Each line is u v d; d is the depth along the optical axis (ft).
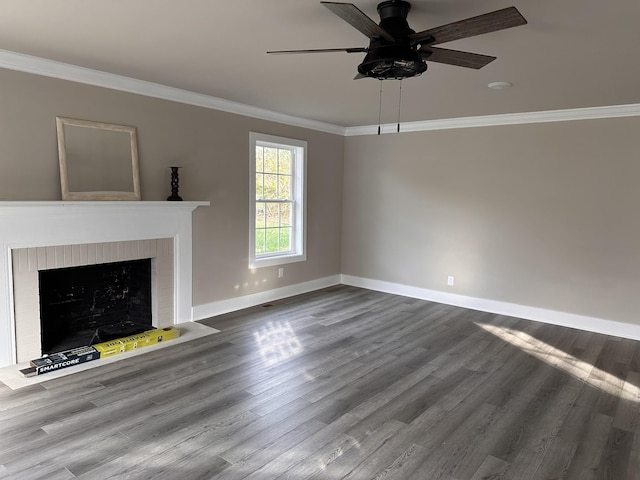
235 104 16.22
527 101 14.71
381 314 17.47
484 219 18.21
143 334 13.66
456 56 8.04
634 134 14.90
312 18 8.34
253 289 18.17
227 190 16.67
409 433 8.96
